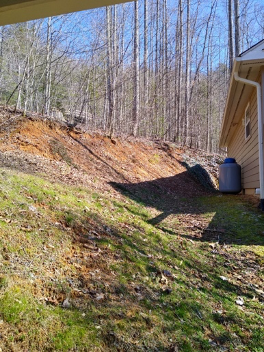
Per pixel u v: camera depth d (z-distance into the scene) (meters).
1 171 3.57
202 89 21.44
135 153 9.59
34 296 1.76
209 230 4.52
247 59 4.93
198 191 9.66
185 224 4.81
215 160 13.19
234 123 9.52
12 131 5.82
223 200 7.28
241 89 6.33
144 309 2.03
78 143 7.20
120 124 11.91
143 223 4.06
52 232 2.61
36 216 2.75
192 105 17.20
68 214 3.08
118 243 2.96
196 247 3.74
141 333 1.78
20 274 1.90
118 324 1.78
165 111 16.73
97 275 2.26
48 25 8.52
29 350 1.41
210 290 2.66
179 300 2.31
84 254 2.52
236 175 8.57
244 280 2.98
